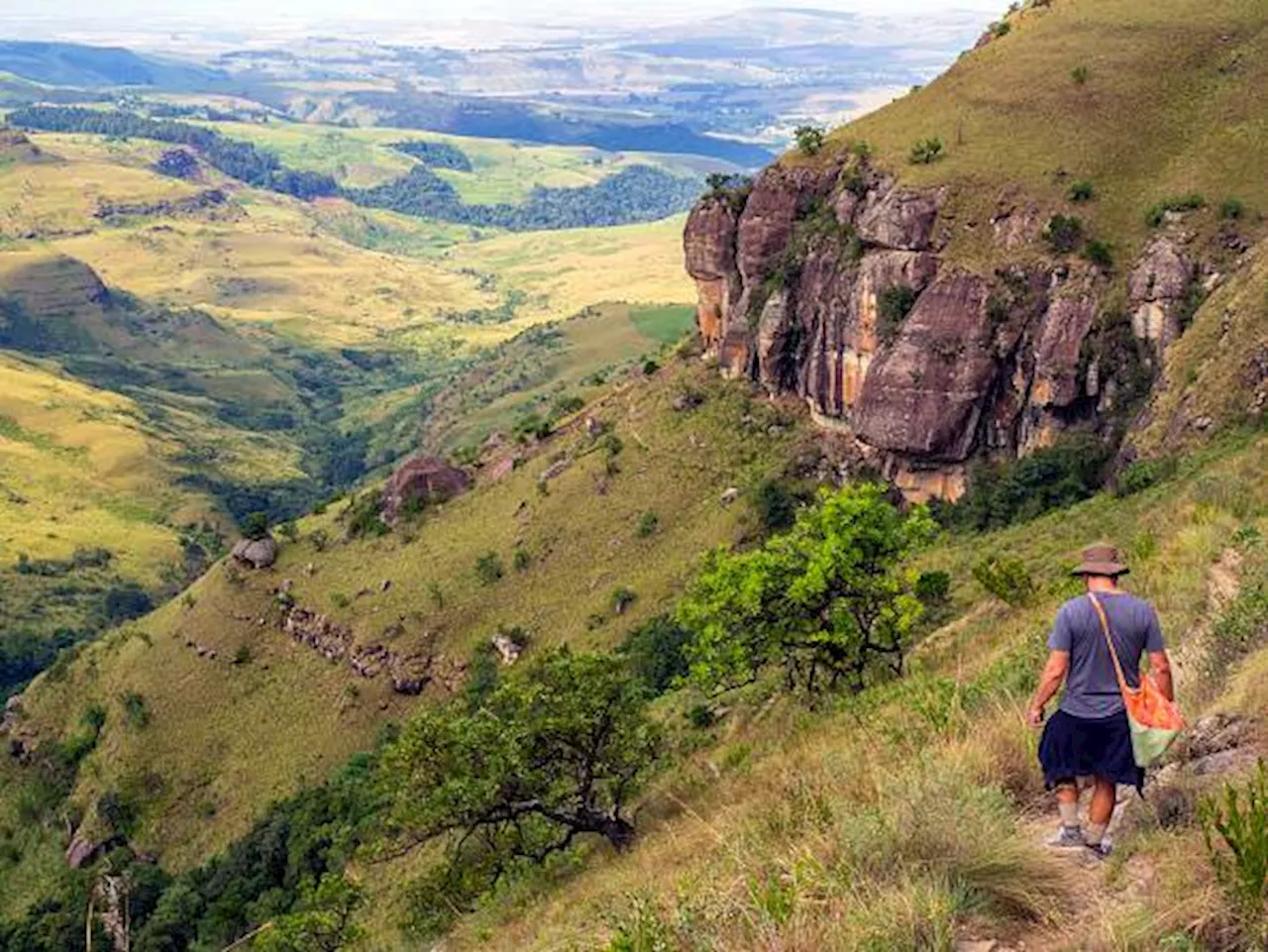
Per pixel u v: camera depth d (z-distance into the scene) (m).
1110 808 8.39
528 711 28.69
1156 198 82.06
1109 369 77.56
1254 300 60.75
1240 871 6.50
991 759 10.86
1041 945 7.44
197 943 74.69
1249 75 89.69
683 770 29.44
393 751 28.70
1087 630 8.61
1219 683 11.55
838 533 29.45
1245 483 30.53
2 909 97.31
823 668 32.31
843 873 8.60
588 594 93.12
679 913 9.30
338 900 36.38
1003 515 76.50
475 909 28.56
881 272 88.38
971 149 90.69
